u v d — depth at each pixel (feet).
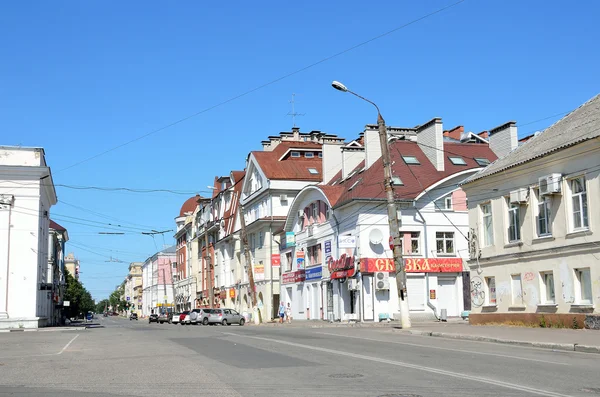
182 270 339.57
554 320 82.17
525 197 88.94
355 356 50.93
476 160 144.66
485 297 98.99
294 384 35.27
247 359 50.34
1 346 75.56
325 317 151.12
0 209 143.74
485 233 100.37
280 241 184.34
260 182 195.62
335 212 145.38
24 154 147.64
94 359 54.08
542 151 85.76
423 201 137.39
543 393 31.04
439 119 142.61
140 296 556.51
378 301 132.36
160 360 51.21
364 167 147.33
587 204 77.66
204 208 278.05
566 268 81.00
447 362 45.57
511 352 54.24
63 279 309.42
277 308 185.47
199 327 142.82
